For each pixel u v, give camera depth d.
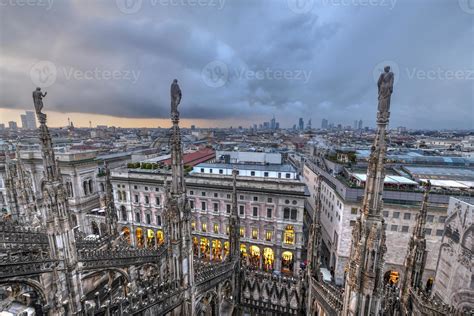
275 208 45.97
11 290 24.97
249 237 48.53
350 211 41.69
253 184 47.25
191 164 67.00
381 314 18.38
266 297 25.25
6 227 27.80
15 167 52.28
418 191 39.16
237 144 134.88
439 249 35.12
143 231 56.00
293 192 44.41
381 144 10.00
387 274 40.81
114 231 31.31
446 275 30.39
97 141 148.00
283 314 23.86
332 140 140.62
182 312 17.62
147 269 27.08
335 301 15.73
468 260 27.06
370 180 10.42
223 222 49.81
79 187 56.06
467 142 108.50
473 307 26.27
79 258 18.38
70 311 17.38
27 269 15.73
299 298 23.44
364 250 10.66
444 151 75.81
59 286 17.17
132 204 56.22
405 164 56.84
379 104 9.87
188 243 17.06
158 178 53.28
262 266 47.62
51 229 16.91
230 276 23.75
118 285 27.80
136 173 55.09
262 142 164.50
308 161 91.12
